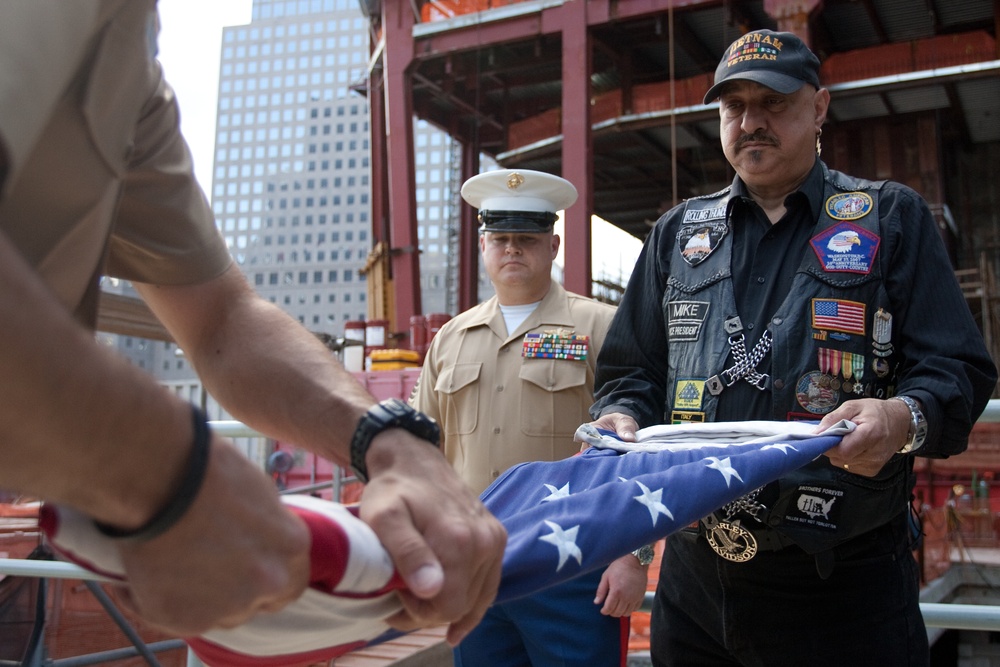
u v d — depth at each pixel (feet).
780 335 7.02
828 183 7.50
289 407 3.80
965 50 68.23
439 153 307.37
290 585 2.45
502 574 4.25
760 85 7.27
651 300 8.11
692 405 7.37
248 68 328.90
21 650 11.94
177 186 3.83
